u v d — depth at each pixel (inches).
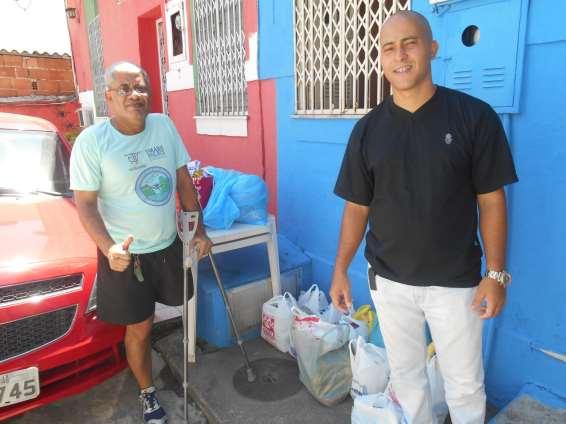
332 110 130.7
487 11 87.0
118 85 82.5
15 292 90.7
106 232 85.0
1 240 103.6
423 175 64.6
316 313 119.4
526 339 91.8
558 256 85.1
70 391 94.8
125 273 90.2
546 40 80.6
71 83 395.2
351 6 120.0
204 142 207.0
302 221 150.3
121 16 277.6
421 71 62.6
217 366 118.1
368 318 114.3
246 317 129.5
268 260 141.4
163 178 90.7
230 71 178.7
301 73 140.1
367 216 76.4
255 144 169.3
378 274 74.6
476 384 73.4
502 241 64.6
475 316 69.4
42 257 98.0
